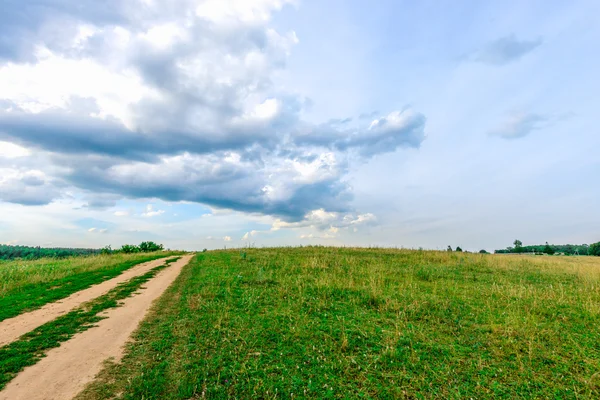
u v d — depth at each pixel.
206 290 11.95
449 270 17.05
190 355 6.33
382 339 7.14
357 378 5.46
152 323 8.66
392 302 9.85
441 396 4.96
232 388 5.09
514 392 5.08
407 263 19.55
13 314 9.73
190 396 4.88
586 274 15.80
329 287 11.87
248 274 15.54
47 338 7.57
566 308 9.74
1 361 6.25
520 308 9.74
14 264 21.56
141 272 19.47
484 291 11.92
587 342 7.06
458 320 8.48
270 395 4.89
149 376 5.52
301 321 8.27
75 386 5.27
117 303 11.20
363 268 16.89
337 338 7.19
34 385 5.30
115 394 5.02
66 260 26.47
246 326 7.95
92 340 7.43
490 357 6.33
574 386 5.19
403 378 5.48
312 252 24.89
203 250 39.72
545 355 6.36
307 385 5.20
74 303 11.20
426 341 7.07
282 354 6.31
